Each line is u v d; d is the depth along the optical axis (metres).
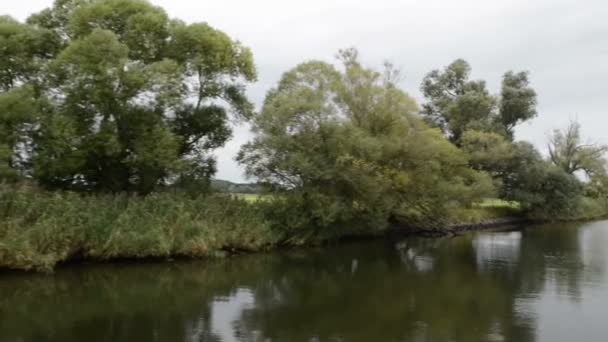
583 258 32.47
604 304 19.92
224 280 23.69
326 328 16.19
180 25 33.12
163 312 17.73
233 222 31.33
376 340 15.06
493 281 24.44
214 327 16.09
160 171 31.66
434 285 23.38
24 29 30.05
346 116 40.91
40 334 15.05
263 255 31.70
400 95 42.31
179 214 27.88
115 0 31.23
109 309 17.97
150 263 26.69
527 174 61.75
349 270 27.34
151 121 30.05
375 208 39.69
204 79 34.50
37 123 28.17
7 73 29.84
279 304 19.30
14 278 22.08
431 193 44.22
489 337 15.59
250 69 35.22
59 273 23.33
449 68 72.88
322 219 35.81
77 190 30.11
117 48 28.05
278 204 35.16
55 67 27.95
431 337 15.45
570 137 77.44
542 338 15.62
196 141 35.44
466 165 54.56
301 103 35.75
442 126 69.44
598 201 83.31
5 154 25.47
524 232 51.62
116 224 25.34
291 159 34.69
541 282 24.27
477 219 56.66
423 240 42.91
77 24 30.50
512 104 69.94
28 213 23.36
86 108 28.61
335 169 36.16
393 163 41.75
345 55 42.19
